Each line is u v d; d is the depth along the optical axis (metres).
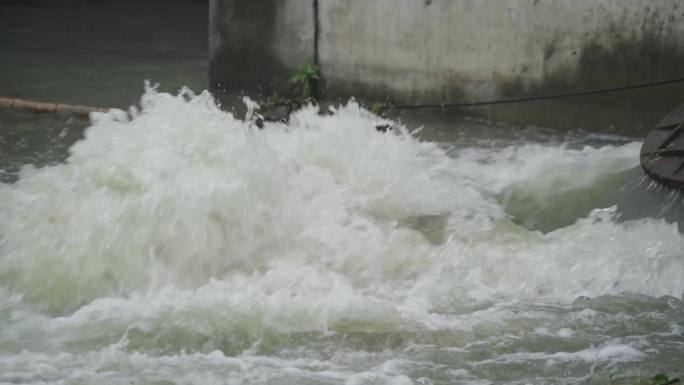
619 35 21.44
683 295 14.84
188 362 12.85
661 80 21.23
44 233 15.71
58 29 33.38
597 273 15.34
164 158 16.75
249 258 16.03
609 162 19.75
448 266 15.72
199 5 38.59
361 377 12.44
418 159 20.00
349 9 24.45
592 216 17.41
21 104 23.45
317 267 15.66
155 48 30.95
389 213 17.39
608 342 13.40
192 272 15.67
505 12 22.56
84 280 15.13
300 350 13.22
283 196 17.17
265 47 25.72
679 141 18.53
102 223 15.82
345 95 25.06
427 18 23.53
